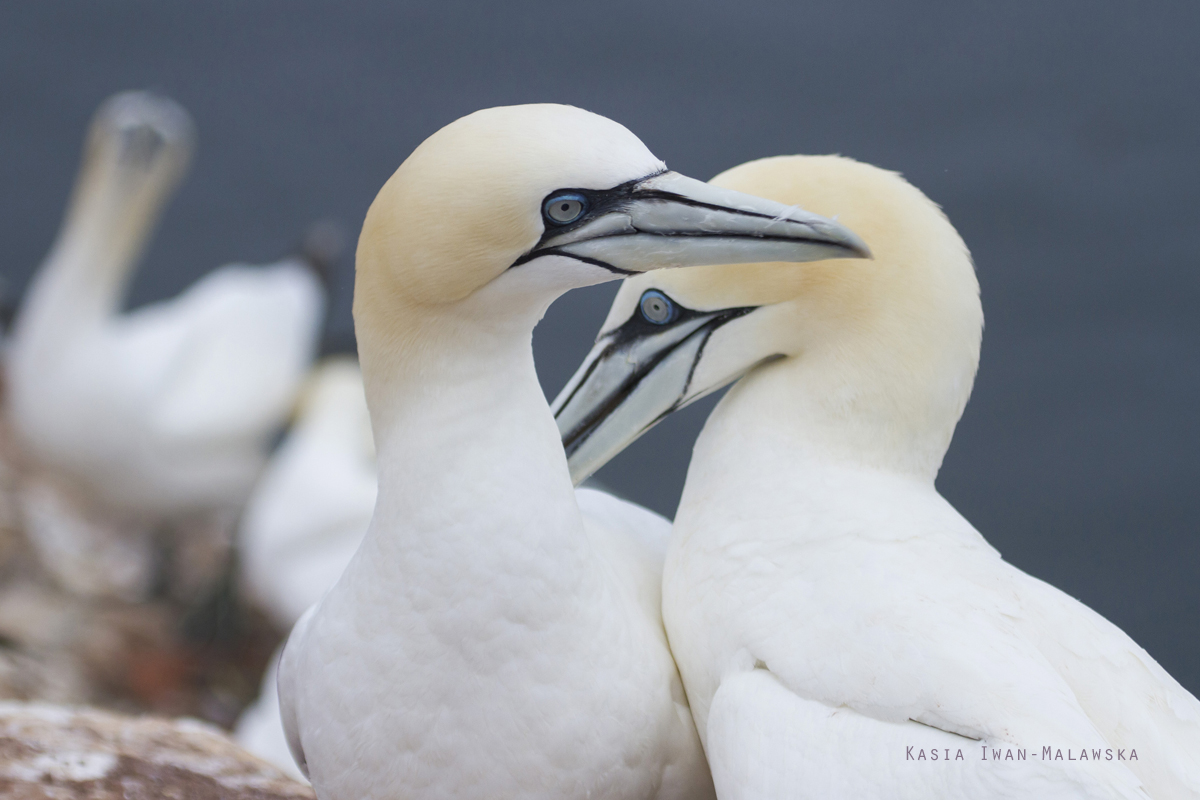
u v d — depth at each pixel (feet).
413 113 111.45
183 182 104.94
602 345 22.75
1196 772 18.48
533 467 19.03
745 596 20.11
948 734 17.57
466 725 18.95
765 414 21.77
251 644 59.67
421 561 18.85
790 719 18.44
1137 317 85.35
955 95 105.29
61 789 24.88
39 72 115.85
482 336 18.99
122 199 65.26
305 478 59.62
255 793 25.94
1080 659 18.99
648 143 101.30
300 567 58.70
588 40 113.91
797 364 21.99
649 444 77.66
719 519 21.04
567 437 22.93
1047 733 17.20
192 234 100.53
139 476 63.57
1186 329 84.43
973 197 94.63
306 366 73.20
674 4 116.98
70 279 63.82
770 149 100.27
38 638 54.44
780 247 18.60
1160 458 76.79
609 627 19.52
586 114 18.89
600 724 19.33
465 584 18.74
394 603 19.02
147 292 95.55
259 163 107.14
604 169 18.45
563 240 18.74
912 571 19.34
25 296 93.30
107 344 63.46
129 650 56.59
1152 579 70.33
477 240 18.21
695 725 20.81
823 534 20.15
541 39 115.03
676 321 22.22
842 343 21.50
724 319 22.06
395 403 19.29
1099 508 74.18
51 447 62.90
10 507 61.21
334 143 109.29
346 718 19.35
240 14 122.93
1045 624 19.21
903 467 21.76
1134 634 67.41
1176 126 100.27
